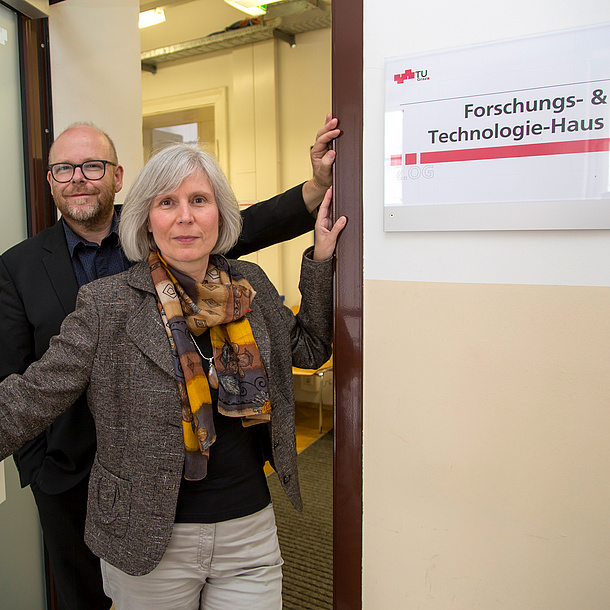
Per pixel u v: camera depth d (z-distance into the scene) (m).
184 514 1.10
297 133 4.41
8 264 1.50
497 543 1.06
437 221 1.05
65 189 1.50
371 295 1.14
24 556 1.84
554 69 0.94
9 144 1.81
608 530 0.98
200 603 1.23
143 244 1.20
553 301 0.99
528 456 1.03
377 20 1.08
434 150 1.04
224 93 4.66
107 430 1.07
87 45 2.22
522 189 0.98
